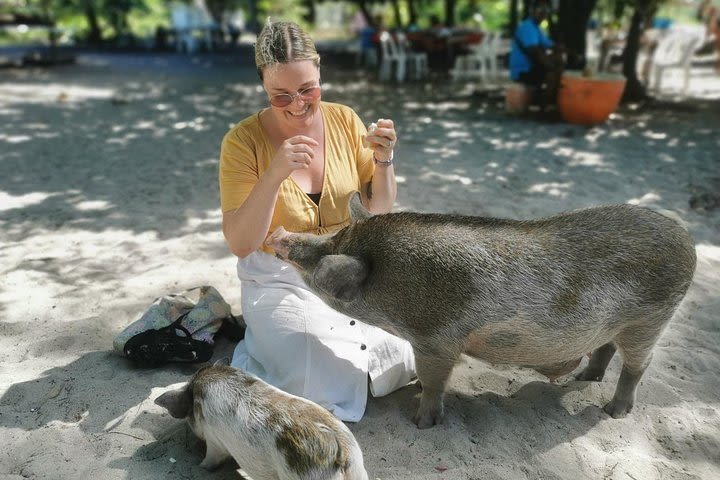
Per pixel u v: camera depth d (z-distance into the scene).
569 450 2.68
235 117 10.12
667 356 3.38
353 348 2.84
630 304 2.49
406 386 3.10
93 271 4.34
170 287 4.11
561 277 2.43
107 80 14.71
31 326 3.58
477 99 11.78
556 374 2.95
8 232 5.05
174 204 5.82
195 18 24.50
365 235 2.61
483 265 2.44
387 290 2.52
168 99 11.88
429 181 6.43
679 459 2.65
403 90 12.98
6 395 2.96
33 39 30.09
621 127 9.04
